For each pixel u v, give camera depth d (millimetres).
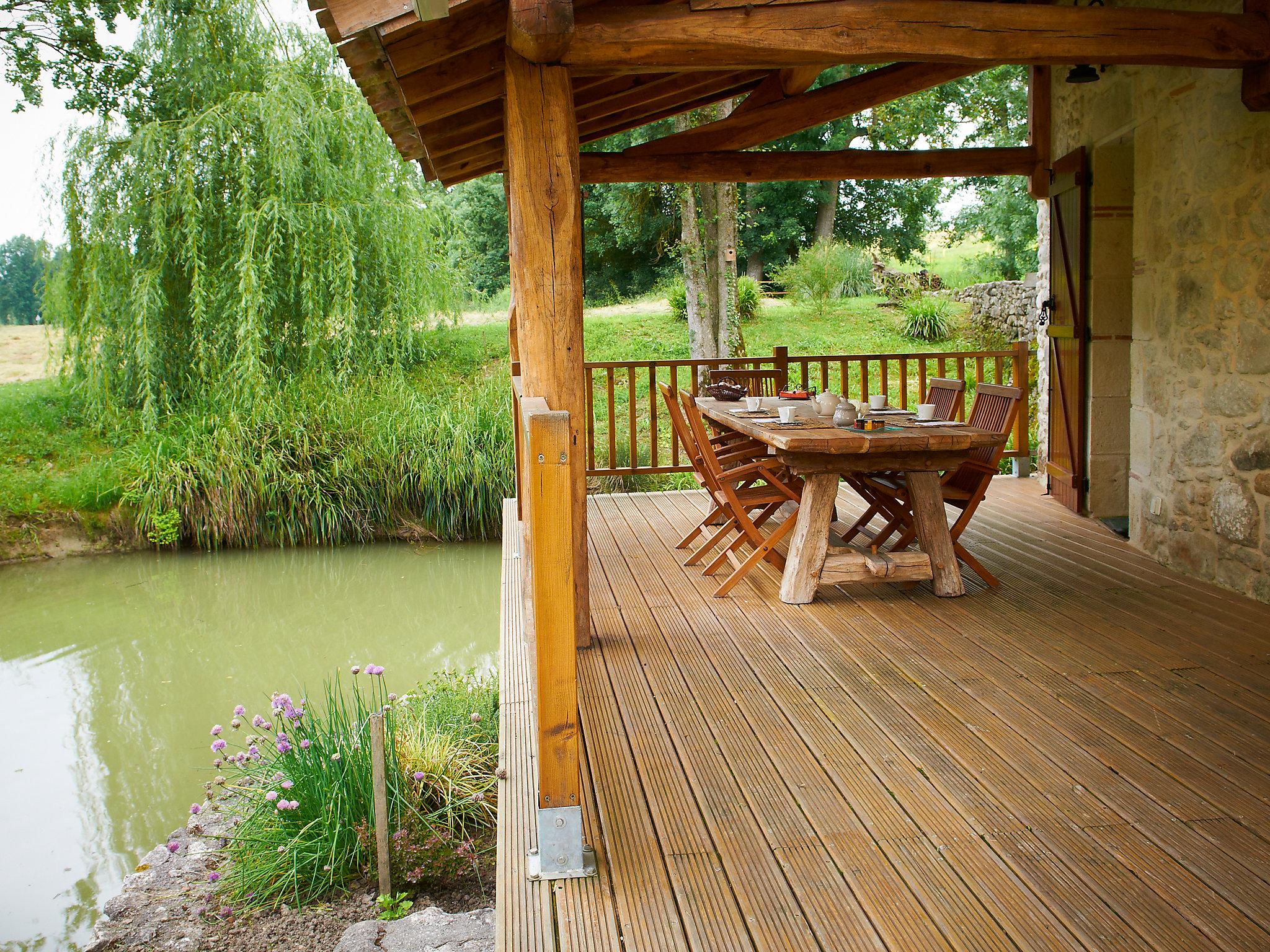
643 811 2512
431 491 10086
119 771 5062
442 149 5137
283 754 3875
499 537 10281
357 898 3424
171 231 10648
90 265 10602
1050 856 2230
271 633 7426
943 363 7328
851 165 6371
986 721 3021
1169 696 3178
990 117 16734
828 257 17109
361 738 3830
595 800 2578
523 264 3387
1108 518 6047
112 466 10031
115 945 3270
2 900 3871
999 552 5254
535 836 2420
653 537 5914
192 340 10836
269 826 3715
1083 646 3695
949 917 2008
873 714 3105
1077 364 6062
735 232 12875
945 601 4379
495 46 3586
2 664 6812
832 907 2057
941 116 16250
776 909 2061
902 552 4633
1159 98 4793
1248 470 4191
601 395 12953
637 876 2207
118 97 11586
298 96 10828
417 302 11391
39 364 13664
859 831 2373
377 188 11406
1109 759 2725
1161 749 2781
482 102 4148
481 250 20078
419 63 3252
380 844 3326
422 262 11414
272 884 3514
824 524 4402
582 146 8227
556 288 3412
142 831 4422
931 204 19656
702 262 12742
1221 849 2240
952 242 19875
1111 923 1970
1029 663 3537
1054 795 2523
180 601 8328
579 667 3646
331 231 10648
